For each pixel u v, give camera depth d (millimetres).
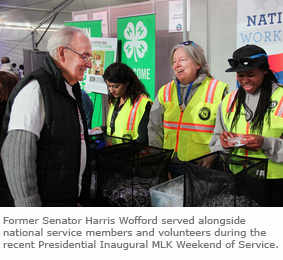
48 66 1214
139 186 1364
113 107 2230
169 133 1926
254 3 2680
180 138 1881
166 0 3365
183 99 1898
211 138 1649
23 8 10109
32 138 1097
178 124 1889
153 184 1435
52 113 1152
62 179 1193
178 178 1479
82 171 1400
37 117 1116
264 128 1404
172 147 1918
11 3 9453
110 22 3953
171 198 1276
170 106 1900
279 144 1337
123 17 3412
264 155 1401
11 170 1093
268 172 1404
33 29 12672
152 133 1961
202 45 3107
